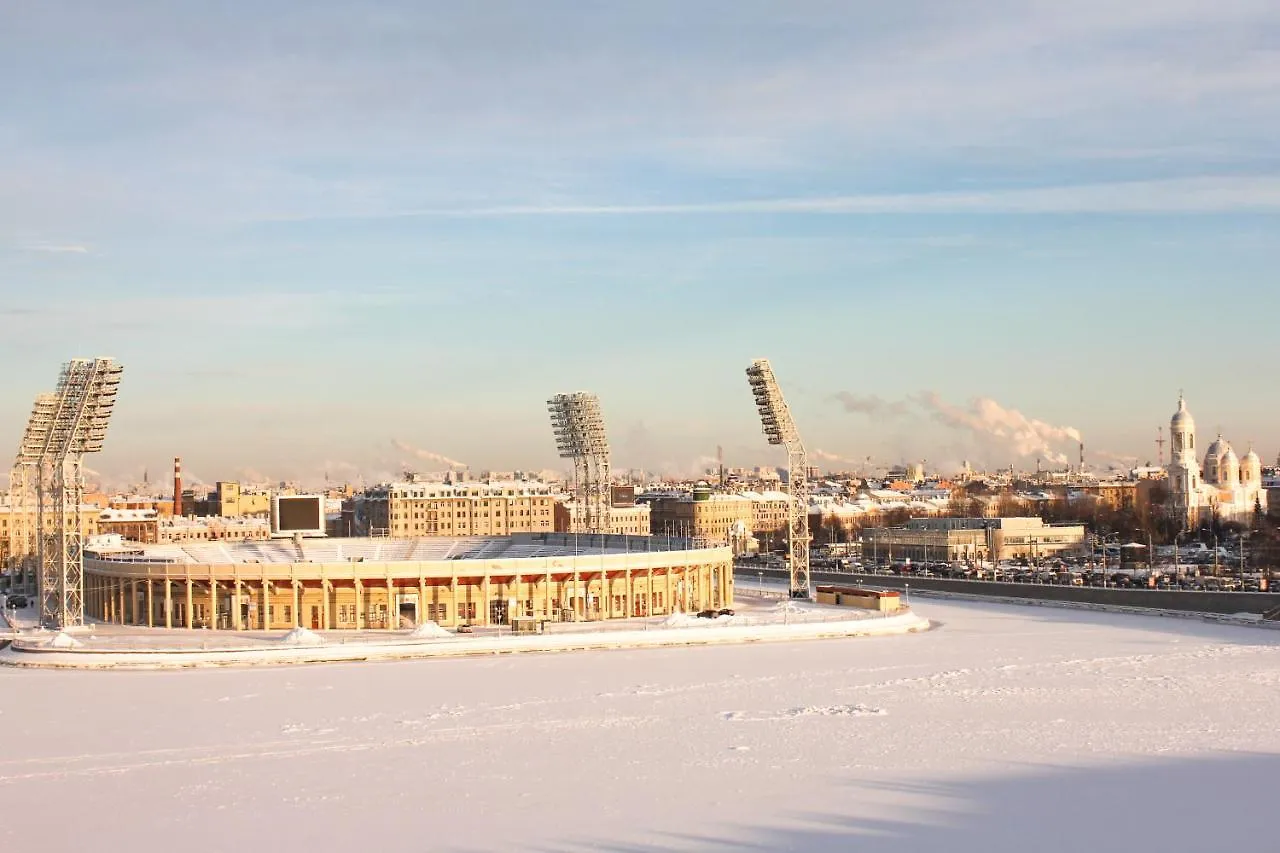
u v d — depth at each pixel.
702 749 133.75
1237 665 184.62
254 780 122.88
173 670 190.00
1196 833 105.56
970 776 122.44
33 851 103.06
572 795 116.81
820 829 106.75
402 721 149.12
